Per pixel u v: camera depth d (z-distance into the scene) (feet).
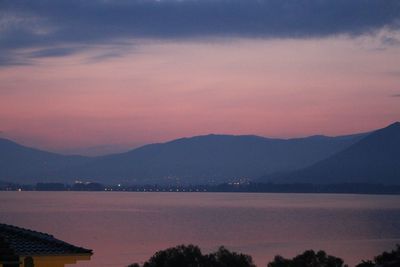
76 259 43.83
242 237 395.34
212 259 126.21
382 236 407.85
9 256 40.78
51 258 42.80
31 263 41.29
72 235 391.65
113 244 338.95
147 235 404.57
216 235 411.34
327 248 320.50
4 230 52.13
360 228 484.74
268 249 310.86
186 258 124.06
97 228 452.35
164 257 125.49
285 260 142.20
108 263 247.70
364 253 290.35
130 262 248.73
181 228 472.85
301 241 366.22
